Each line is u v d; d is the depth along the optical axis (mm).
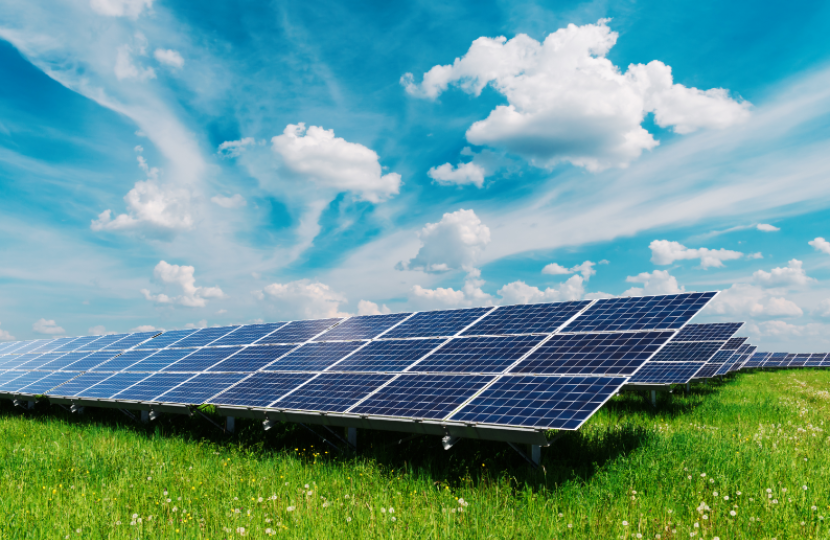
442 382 12336
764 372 53250
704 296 13258
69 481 11102
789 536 7242
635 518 8062
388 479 10531
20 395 22062
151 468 11945
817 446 12438
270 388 14773
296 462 12016
